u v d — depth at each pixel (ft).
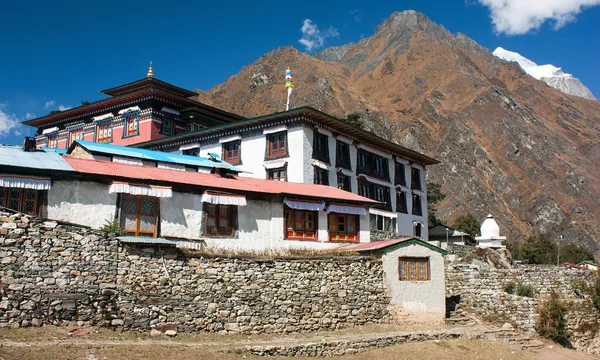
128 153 114.83
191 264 73.36
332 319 83.10
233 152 171.73
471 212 435.53
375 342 77.82
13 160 74.95
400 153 213.05
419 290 93.86
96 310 65.05
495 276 112.47
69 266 64.69
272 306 78.18
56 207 74.33
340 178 174.91
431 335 86.02
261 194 95.81
